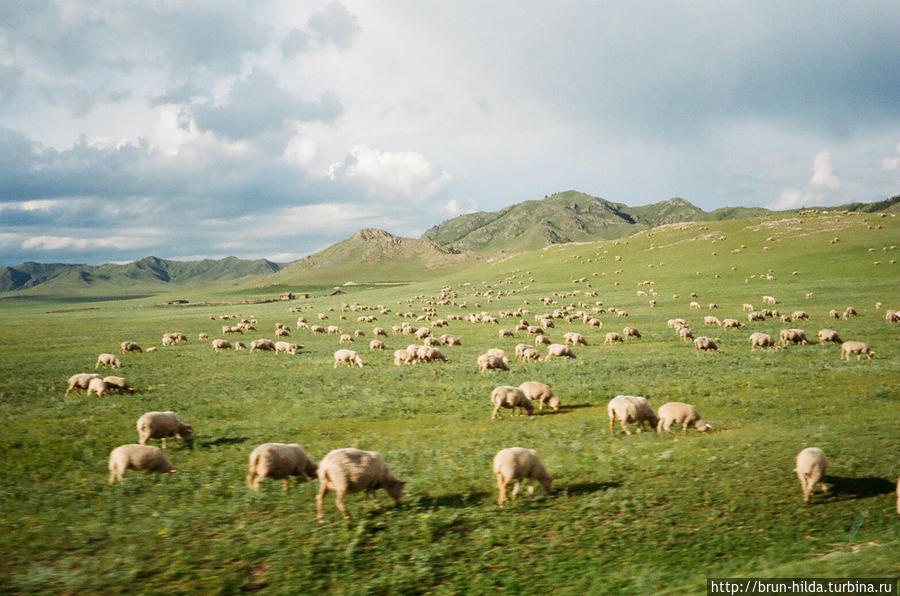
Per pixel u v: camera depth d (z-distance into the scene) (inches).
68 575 374.3
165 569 390.6
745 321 2605.8
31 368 1632.6
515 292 5177.2
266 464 540.1
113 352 2105.1
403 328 2714.1
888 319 2252.7
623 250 6688.0
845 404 938.7
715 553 422.6
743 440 719.7
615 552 425.1
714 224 7027.6
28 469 664.4
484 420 906.7
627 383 1173.1
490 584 381.4
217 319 4133.9
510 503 525.0
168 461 622.8
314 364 1680.6
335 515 490.0
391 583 379.6
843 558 382.9
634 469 620.1
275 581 378.9
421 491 557.3
